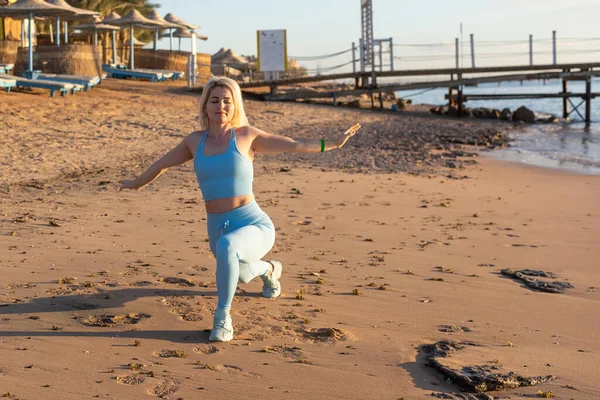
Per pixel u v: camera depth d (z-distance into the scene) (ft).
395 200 34.30
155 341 13.79
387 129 82.33
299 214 29.40
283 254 22.07
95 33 117.50
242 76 183.01
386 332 14.85
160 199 31.22
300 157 50.60
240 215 14.75
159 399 11.12
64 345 13.35
